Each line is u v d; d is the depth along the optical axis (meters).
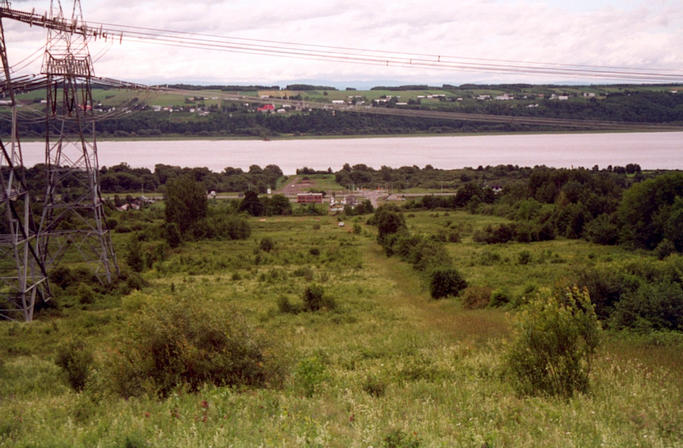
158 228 83.81
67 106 48.03
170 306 15.62
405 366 19.22
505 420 11.45
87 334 34.19
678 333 24.27
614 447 9.44
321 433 9.22
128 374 14.43
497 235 78.19
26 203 39.66
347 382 16.58
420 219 106.75
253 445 8.93
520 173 177.25
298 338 29.89
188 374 14.62
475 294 39.06
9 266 55.44
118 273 51.50
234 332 15.34
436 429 10.40
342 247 77.50
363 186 174.00
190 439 9.45
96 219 49.03
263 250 75.75
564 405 12.80
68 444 9.76
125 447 9.26
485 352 22.72
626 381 15.58
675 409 12.38
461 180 173.38
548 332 14.80
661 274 33.62
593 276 29.55
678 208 63.62
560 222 81.94
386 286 50.62
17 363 25.88
